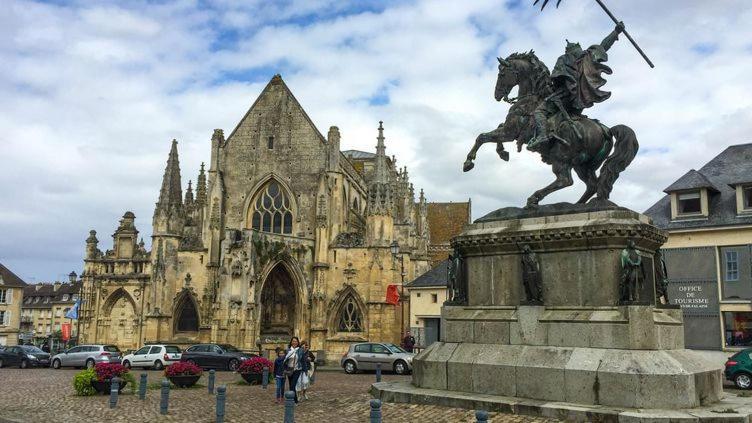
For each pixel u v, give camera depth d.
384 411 15.71
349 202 60.75
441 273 53.34
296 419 16.59
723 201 36.19
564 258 15.65
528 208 16.86
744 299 33.91
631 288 14.52
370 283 52.06
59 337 91.75
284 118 57.03
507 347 15.79
